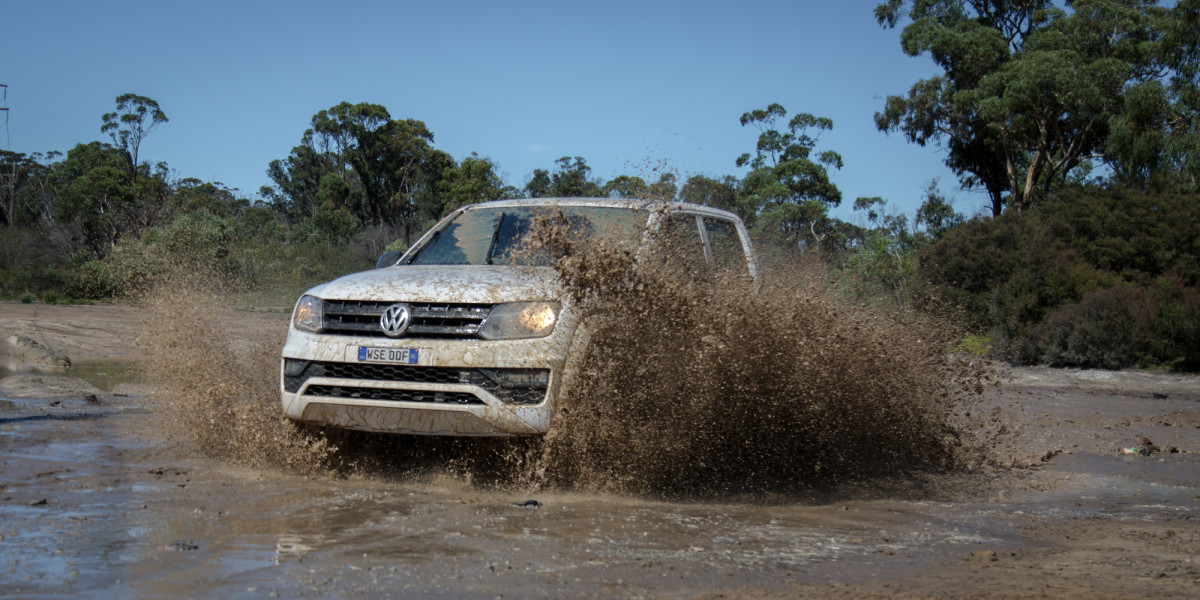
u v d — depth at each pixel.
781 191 53.06
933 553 3.29
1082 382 15.17
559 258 4.34
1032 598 2.63
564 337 4.25
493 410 4.14
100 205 61.44
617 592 2.59
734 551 3.18
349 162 79.44
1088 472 5.75
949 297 19.47
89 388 8.84
